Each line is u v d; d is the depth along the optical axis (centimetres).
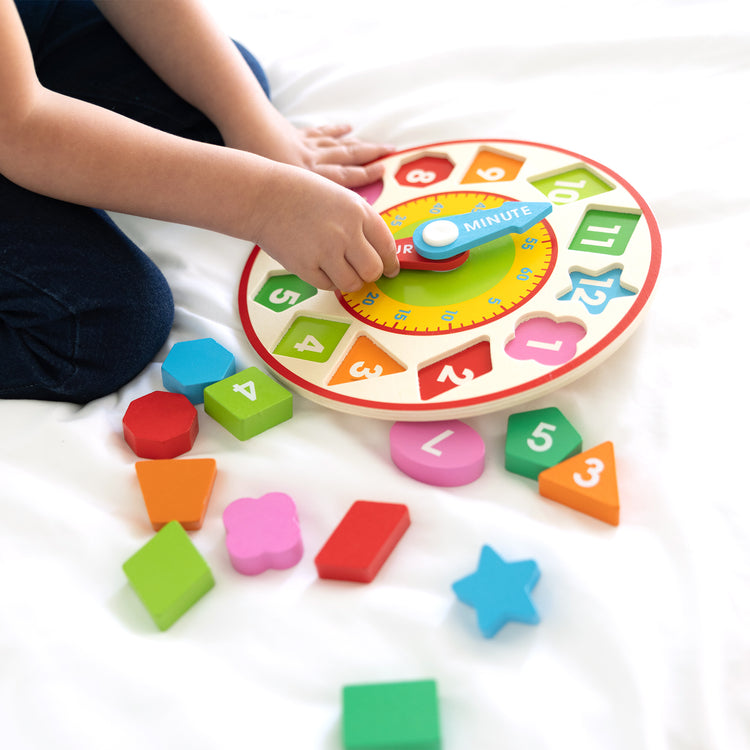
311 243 76
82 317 74
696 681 55
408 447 69
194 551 63
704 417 70
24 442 72
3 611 60
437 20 116
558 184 89
